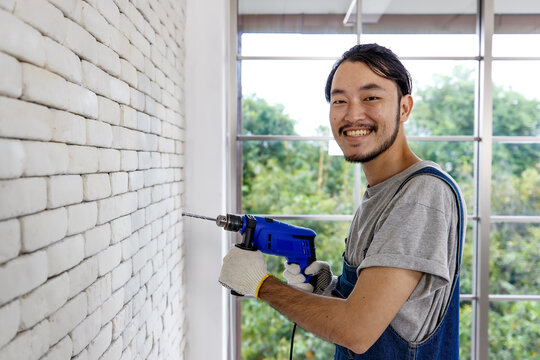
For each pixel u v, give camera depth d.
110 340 1.11
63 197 0.82
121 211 1.19
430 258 0.96
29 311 0.69
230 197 2.70
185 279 2.23
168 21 1.79
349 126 1.15
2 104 0.61
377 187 1.20
